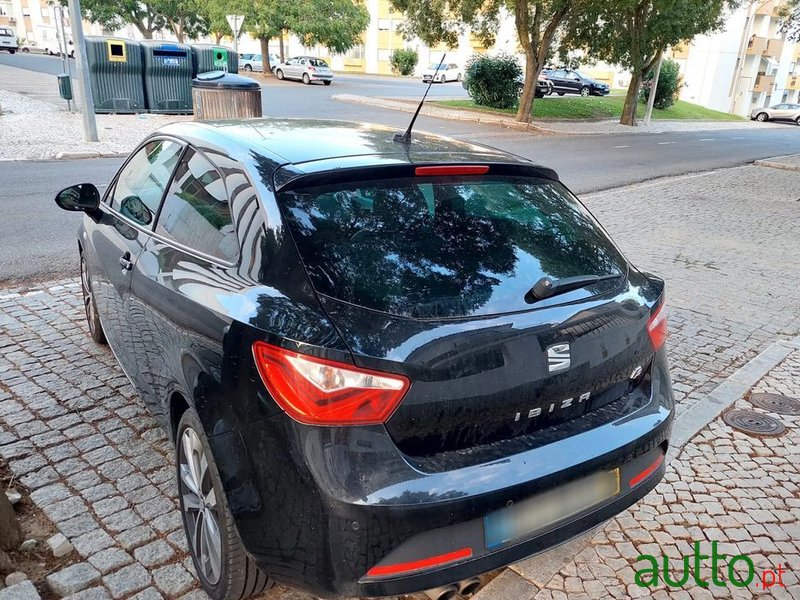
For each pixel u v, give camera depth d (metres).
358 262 2.25
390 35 67.06
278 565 2.12
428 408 2.07
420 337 2.08
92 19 51.56
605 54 27.52
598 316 2.47
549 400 2.32
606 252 2.88
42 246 7.01
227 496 2.19
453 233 2.48
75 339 4.82
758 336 5.78
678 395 4.61
